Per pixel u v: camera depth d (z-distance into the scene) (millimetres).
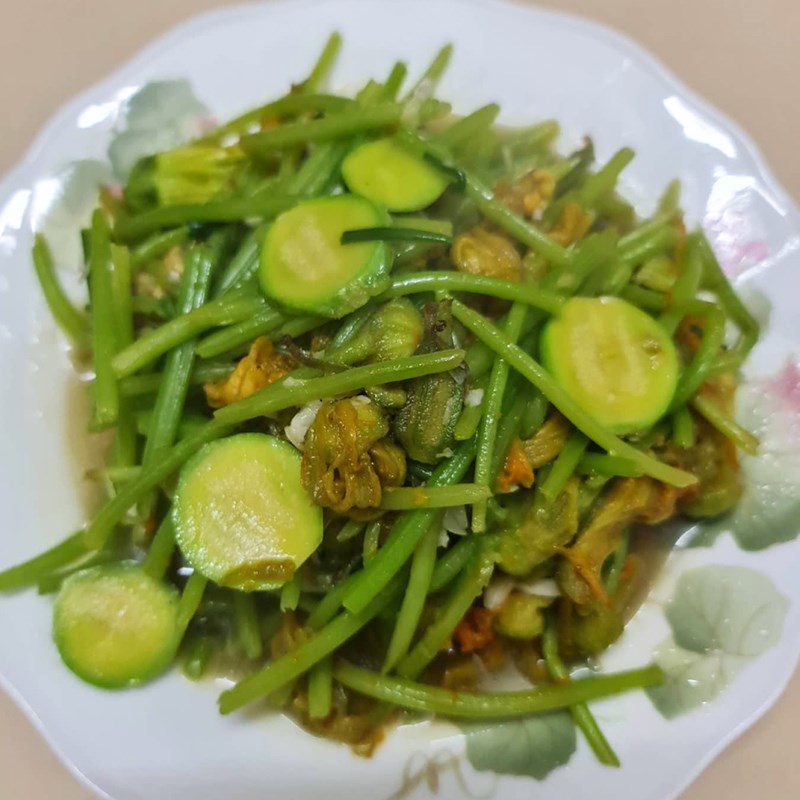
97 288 267
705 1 359
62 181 296
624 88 308
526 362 238
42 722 246
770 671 254
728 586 263
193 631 266
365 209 254
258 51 312
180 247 280
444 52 310
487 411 237
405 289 245
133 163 301
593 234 269
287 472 241
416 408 234
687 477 245
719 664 257
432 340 240
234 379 246
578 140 307
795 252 286
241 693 244
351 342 240
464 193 269
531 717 254
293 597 242
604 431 238
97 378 252
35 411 279
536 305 248
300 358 242
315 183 273
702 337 263
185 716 251
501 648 266
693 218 293
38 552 266
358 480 225
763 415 274
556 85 310
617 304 258
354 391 235
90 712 249
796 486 268
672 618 265
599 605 253
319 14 313
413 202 264
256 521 240
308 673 254
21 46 355
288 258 249
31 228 291
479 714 248
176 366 252
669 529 275
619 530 262
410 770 248
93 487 276
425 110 292
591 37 313
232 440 243
